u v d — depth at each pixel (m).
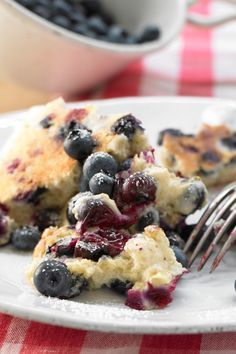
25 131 0.47
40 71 0.63
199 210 0.42
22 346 0.36
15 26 0.60
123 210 0.40
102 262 0.38
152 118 0.55
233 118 0.54
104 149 0.42
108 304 0.37
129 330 0.34
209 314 0.36
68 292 0.37
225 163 0.52
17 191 0.44
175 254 0.40
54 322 0.34
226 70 0.70
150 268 0.37
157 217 0.41
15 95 0.67
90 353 0.36
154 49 0.64
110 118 0.44
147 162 0.42
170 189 0.42
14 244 0.42
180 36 0.76
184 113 0.55
